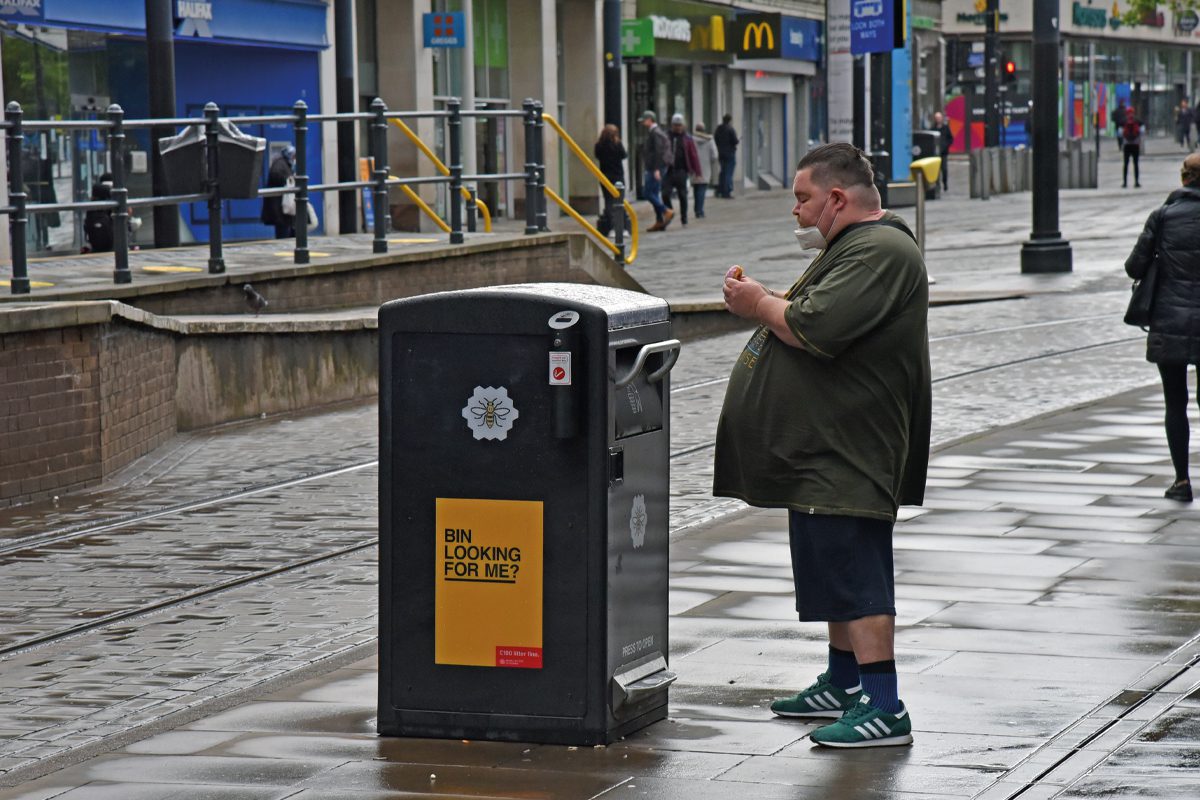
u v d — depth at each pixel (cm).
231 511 2520
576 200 10112
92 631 1858
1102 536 2178
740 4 12094
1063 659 1611
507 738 1391
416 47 8225
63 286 3406
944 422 3192
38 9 5744
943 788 1264
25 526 2444
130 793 1288
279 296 3856
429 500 1387
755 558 2072
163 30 4772
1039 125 6012
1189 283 2353
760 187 12850
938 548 2114
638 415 1395
